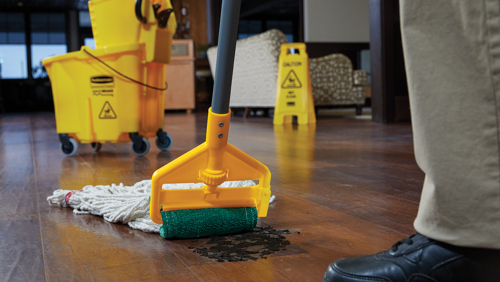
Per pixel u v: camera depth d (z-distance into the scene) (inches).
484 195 19.3
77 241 33.0
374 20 148.1
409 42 20.8
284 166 67.1
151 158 80.3
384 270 23.1
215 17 325.4
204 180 32.9
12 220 39.2
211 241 32.1
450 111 19.8
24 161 78.8
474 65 19.1
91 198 41.8
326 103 191.9
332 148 87.7
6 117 261.4
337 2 288.8
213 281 25.2
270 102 176.1
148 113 84.6
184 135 123.8
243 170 34.5
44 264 28.3
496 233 19.3
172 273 26.5
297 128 138.6
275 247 30.7
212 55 225.3
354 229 34.8
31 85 365.4
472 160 19.4
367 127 133.8
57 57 81.4
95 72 80.5
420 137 20.8
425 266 21.8
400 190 48.9
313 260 28.3
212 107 32.0
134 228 36.0
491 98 18.8
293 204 43.5
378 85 149.6
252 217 33.6
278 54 168.9
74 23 394.3
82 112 82.6
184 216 32.3
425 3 20.2
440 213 20.5
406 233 33.5
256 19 458.6
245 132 128.1
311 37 286.8
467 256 20.7
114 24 78.4
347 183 53.5
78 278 26.0
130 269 27.2
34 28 387.2
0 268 27.7
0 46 378.6
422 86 20.5
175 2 332.5
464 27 19.2
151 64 81.7
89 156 84.9
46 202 46.4
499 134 18.8
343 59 193.0
